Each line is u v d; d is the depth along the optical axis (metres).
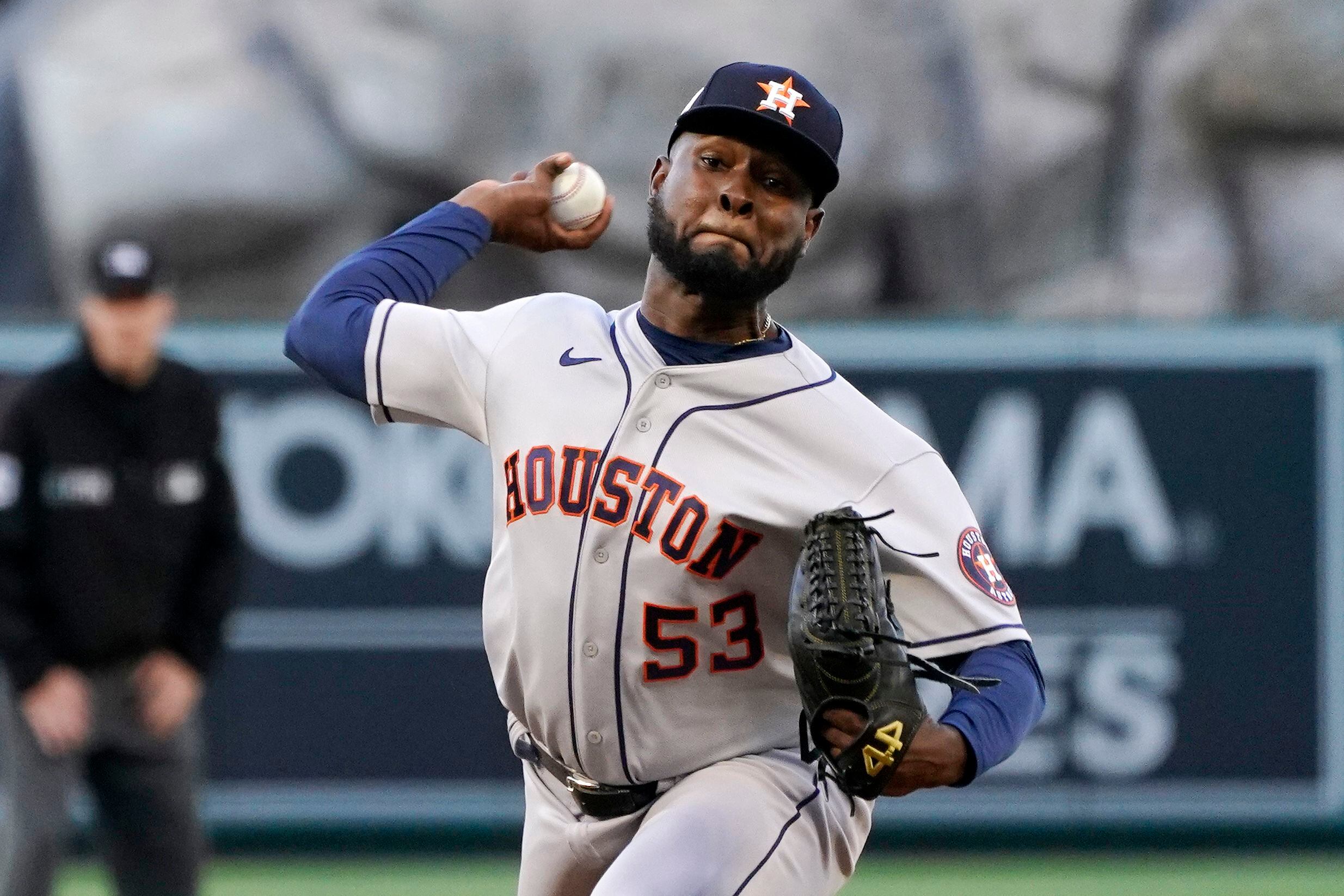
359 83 30.17
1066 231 30.69
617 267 29.81
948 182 30.47
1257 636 21.83
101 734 15.95
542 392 9.04
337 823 21.73
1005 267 30.56
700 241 8.48
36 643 15.54
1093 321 21.78
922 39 30.78
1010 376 21.78
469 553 21.81
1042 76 30.95
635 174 29.72
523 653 9.05
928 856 22.02
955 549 8.73
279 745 21.69
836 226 30.08
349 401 21.72
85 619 15.80
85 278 29.80
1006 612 8.75
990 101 30.67
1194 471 21.78
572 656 8.85
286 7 30.78
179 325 21.53
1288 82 30.64
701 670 8.85
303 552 21.69
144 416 16.08
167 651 16.28
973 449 21.78
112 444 15.94
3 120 30.45
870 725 7.97
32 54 30.77
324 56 30.36
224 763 21.64
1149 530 21.81
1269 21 30.80
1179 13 31.30
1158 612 21.81
